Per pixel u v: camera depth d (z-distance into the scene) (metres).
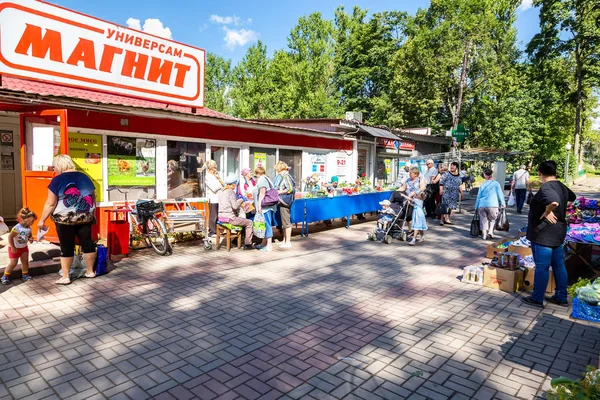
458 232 10.95
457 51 28.16
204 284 5.91
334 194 11.51
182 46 9.22
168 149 9.66
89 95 9.62
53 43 6.98
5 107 7.05
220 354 3.78
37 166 7.27
